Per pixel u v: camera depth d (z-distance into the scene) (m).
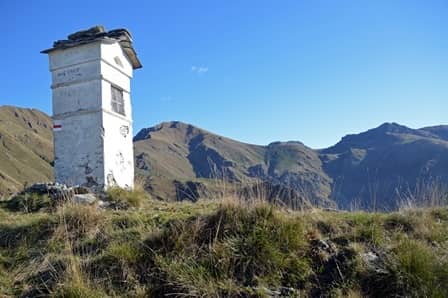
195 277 4.53
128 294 4.43
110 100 9.46
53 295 4.35
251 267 4.71
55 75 9.49
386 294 4.35
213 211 5.71
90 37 9.37
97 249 5.22
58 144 9.30
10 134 135.12
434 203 6.38
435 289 4.17
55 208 7.17
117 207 7.24
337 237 5.30
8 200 7.94
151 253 4.98
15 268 5.03
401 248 4.78
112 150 9.27
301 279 4.61
